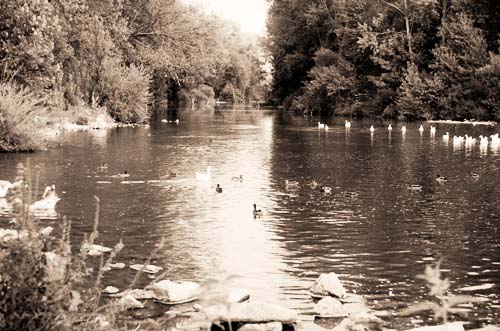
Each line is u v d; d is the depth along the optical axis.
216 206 17.19
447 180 22.12
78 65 49.38
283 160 28.02
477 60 55.59
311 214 16.23
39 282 6.14
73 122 45.53
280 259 11.95
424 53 63.97
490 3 58.41
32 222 6.55
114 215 15.73
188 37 61.12
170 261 11.65
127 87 51.97
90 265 11.12
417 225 14.99
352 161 27.80
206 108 92.31
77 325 6.38
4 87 29.98
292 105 81.50
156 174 22.95
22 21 37.41
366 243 13.23
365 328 8.55
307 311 9.24
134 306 9.16
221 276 10.68
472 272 11.15
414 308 5.20
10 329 5.91
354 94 69.56
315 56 78.12
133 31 58.78
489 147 33.94
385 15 66.56
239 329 8.44
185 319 8.53
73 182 20.78
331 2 76.69
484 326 8.59
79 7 49.28
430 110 59.41
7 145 28.34
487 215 16.16
